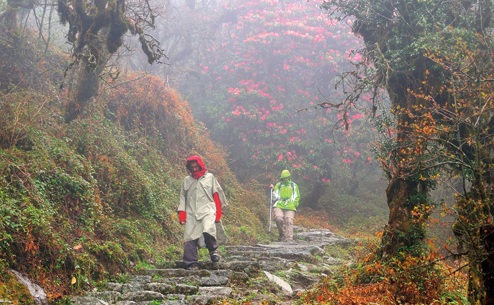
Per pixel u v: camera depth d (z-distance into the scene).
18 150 8.86
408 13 7.98
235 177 20.73
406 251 7.40
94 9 9.84
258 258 11.05
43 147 9.30
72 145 10.81
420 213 6.59
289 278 9.75
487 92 6.59
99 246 8.59
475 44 7.40
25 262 7.06
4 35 13.05
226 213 16.14
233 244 14.16
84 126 11.53
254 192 19.83
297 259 11.47
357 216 21.52
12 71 12.63
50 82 13.01
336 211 22.08
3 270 6.38
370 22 8.44
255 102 22.98
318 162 22.14
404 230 7.51
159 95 16.14
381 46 8.25
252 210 18.14
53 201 8.77
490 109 6.48
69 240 8.20
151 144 15.24
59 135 10.65
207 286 8.62
